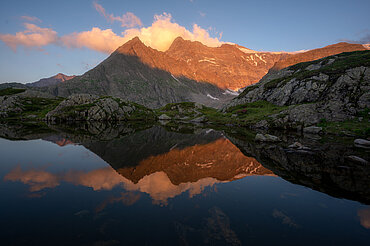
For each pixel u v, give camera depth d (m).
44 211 8.13
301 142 29.23
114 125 71.25
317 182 12.30
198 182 12.37
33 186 11.13
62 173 13.80
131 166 16.14
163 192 10.55
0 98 115.94
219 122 81.75
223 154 21.98
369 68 52.56
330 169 15.35
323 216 7.97
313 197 9.97
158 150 24.28
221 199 9.67
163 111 152.12
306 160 18.53
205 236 6.49
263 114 66.81
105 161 17.62
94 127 59.97
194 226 7.12
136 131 49.50
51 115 90.62
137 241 6.18
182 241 6.17
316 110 49.50
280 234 6.68
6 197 9.52
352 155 20.25
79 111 95.38
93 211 8.19
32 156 19.22
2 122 70.19
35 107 118.81
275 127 53.75
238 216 7.93
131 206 8.73
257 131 49.34
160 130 53.59
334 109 47.19
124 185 11.60
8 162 16.77
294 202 9.38
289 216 7.98
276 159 19.11
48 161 17.25
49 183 11.71
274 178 13.16
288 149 24.39
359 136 34.31
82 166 15.77
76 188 10.90
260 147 26.38
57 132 42.03
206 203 9.16
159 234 6.58
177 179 12.96
